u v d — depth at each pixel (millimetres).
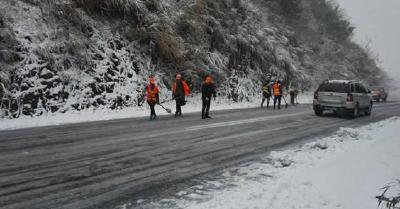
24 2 15031
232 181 5812
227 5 26094
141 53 19016
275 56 29938
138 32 18766
